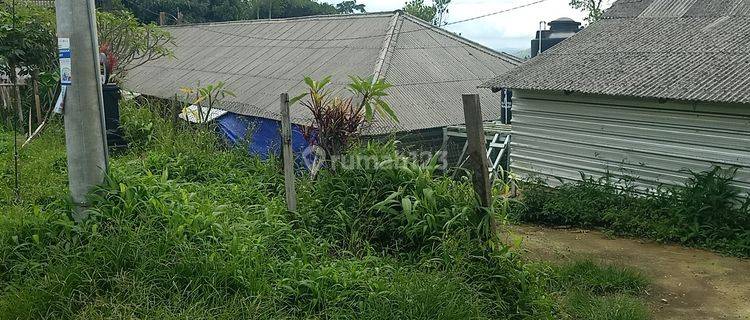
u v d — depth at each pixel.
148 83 17.84
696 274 7.00
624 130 9.80
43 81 10.57
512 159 11.54
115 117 9.47
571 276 6.43
